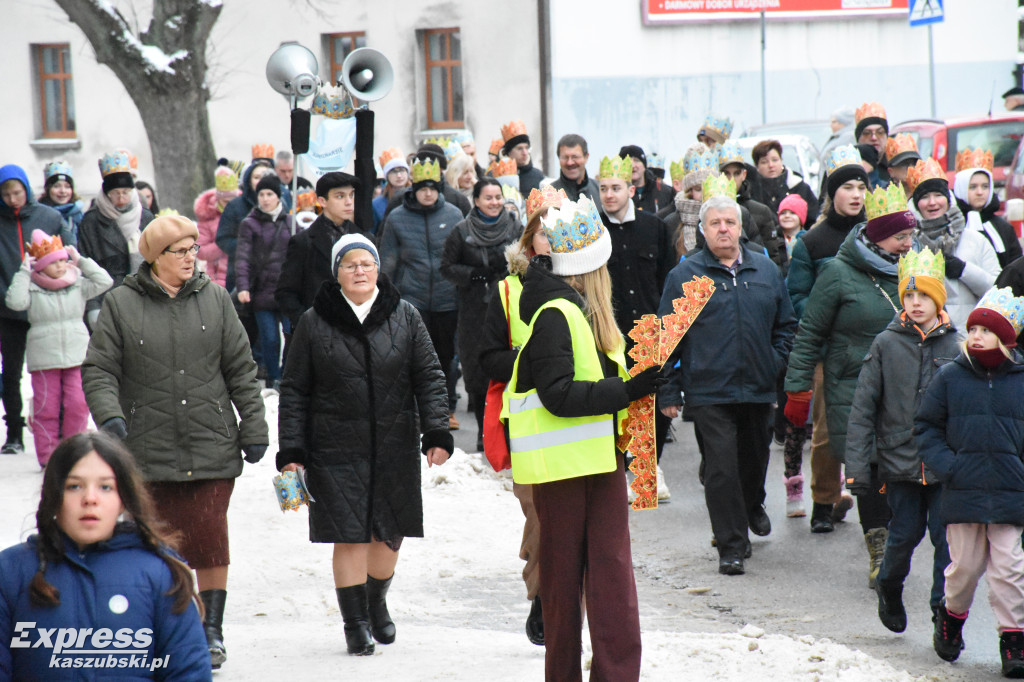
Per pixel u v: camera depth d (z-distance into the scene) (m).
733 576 13.56
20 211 18.75
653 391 8.42
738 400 13.63
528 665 10.09
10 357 19.45
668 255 16.17
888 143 20.95
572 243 8.59
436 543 14.87
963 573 10.49
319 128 20.59
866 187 15.66
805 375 13.88
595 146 49.16
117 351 10.41
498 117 49.22
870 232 13.64
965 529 10.46
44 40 55.50
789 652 10.37
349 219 15.48
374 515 10.58
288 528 15.29
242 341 10.83
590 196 19.42
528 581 10.77
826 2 52.19
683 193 16.95
